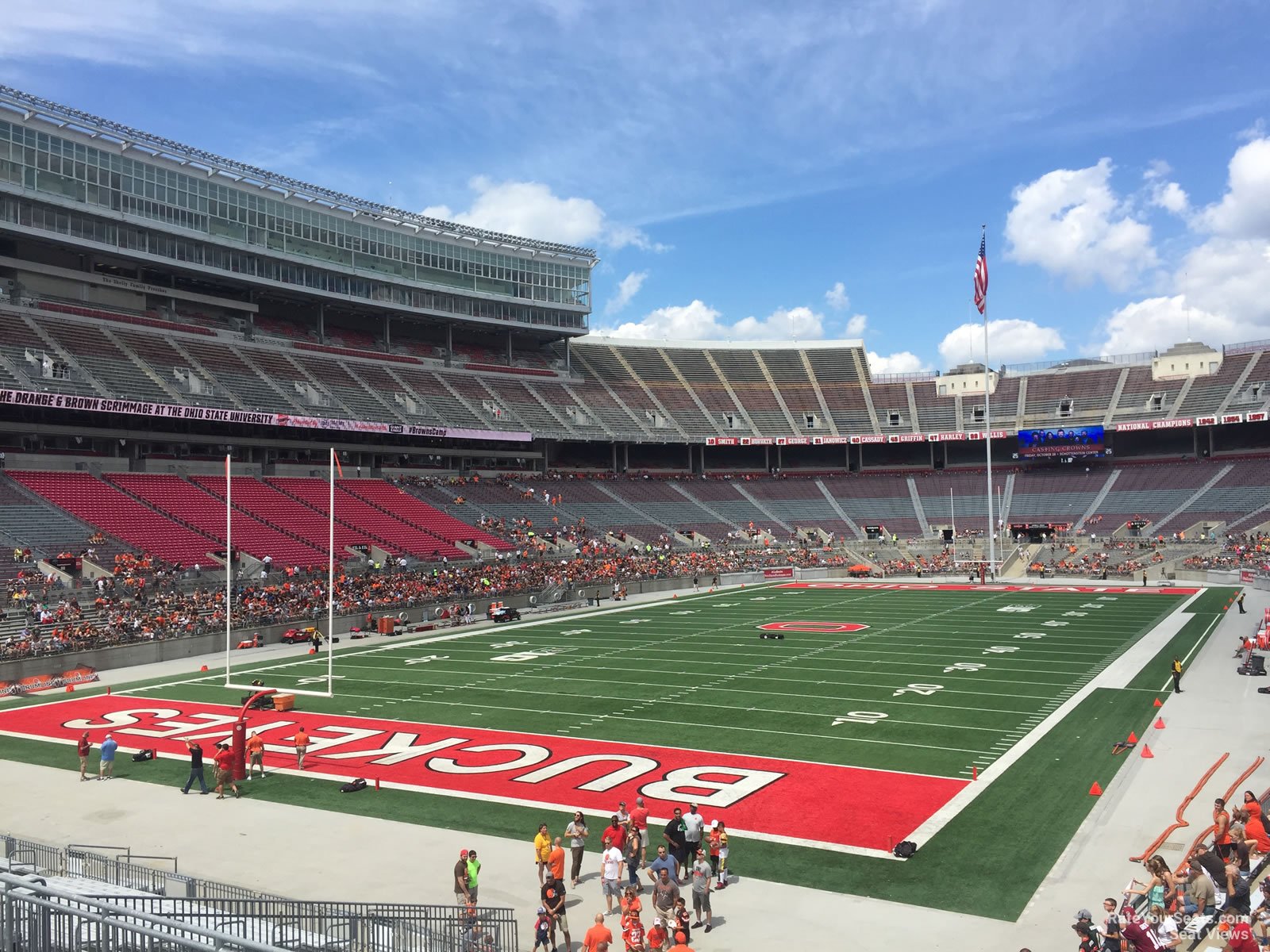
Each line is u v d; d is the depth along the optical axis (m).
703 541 85.38
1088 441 92.12
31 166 60.16
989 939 14.22
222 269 71.75
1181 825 18.73
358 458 79.12
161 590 50.12
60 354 59.88
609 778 23.38
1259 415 83.50
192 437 66.75
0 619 42.78
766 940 14.41
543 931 13.80
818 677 35.62
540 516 81.56
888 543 88.00
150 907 13.02
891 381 107.81
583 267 97.56
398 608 55.41
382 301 83.00
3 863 16.61
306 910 14.54
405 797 22.27
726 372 107.44
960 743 25.84
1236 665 36.09
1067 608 55.09
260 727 29.91
